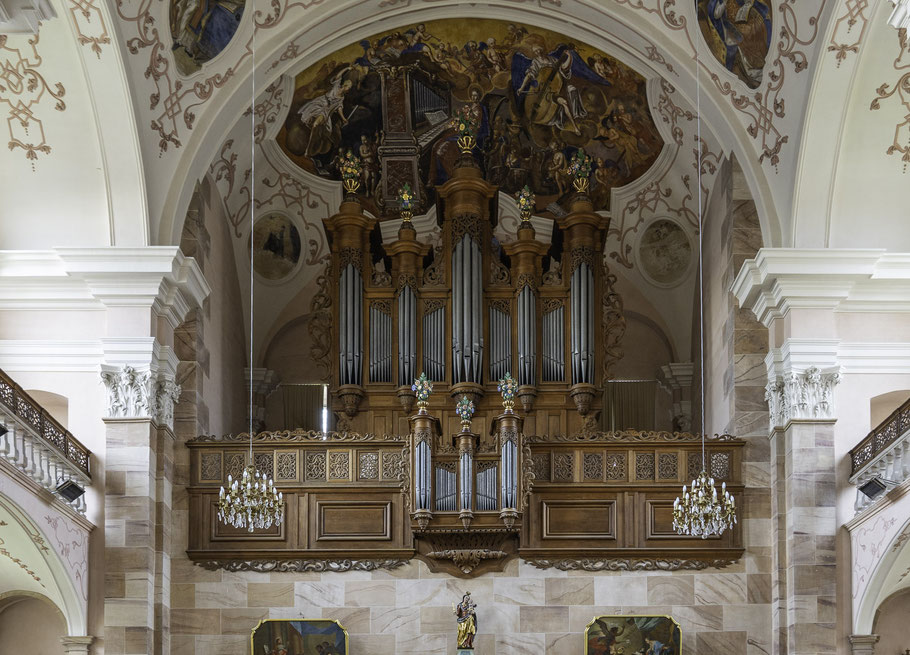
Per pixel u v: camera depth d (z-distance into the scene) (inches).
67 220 973.2
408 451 983.0
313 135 1120.2
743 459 984.9
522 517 974.4
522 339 1046.4
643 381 1157.7
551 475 990.4
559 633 964.6
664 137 1098.7
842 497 944.3
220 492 883.4
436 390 1046.4
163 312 973.8
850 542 935.0
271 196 1135.0
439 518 970.1
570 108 1117.7
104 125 949.2
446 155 1145.4
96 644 912.9
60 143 955.3
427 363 1049.5
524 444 986.7
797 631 921.5
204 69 983.6
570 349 1048.8
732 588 968.9
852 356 968.9
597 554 973.2
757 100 990.4
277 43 1005.8
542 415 1040.8
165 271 951.0
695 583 970.7
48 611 961.5
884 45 925.8
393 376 1051.9
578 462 992.9
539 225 1147.9
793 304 968.3
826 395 955.3
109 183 962.7
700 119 1040.8
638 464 992.9
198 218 1009.5
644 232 1149.7
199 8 957.8
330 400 1071.6
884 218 979.9
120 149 956.0
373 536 975.0
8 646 956.6
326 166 1136.8
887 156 969.5
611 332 1066.7
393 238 1149.7
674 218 1141.7
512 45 1087.0
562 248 1077.1
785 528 954.1
